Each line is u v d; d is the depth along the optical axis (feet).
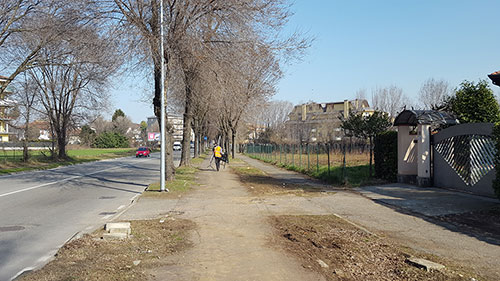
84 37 46.52
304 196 41.83
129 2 46.09
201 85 55.67
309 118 242.58
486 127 36.11
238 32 47.06
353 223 27.76
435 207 32.58
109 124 391.45
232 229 26.13
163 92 45.70
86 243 22.30
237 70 48.75
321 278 16.65
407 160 49.06
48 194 47.09
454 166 41.32
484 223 26.66
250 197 41.68
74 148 304.91
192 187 50.98
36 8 69.72
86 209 36.04
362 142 104.78
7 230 26.94
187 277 16.74
